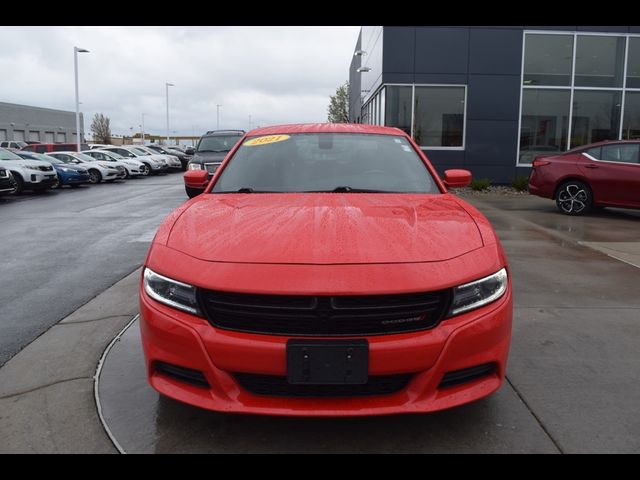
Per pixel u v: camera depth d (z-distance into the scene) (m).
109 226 9.64
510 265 6.01
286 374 2.28
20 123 67.69
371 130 4.24
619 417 2.77
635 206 9.27
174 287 2.46
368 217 2.82
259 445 2.53
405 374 2.35
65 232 8.95
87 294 5.13
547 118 15.81
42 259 6.75
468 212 3.04
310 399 2.35
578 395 3.00
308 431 2.64
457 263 2.45
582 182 9.81
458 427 2.67
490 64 15.44
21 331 4.09
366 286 2.27
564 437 2.59
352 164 3.75
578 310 4.44
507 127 15.72
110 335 3.95
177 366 2.44
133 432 2.64
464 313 2.39
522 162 15.92
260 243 2.52
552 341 3.78
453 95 15.62
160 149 37.25
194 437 2.59
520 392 3.03
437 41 15.34
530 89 15.66
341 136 4.07
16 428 2.69
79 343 3.80
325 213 2.87
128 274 5.90
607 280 5.38
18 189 16.33
